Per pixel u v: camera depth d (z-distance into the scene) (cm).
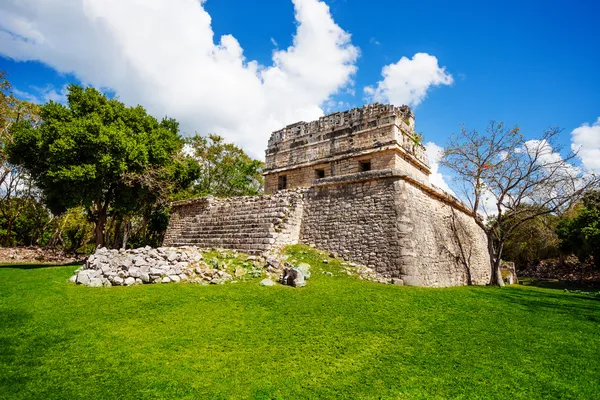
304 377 482
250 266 1116
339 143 1808
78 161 1477
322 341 606
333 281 1052
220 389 445
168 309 746
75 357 525
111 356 530
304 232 1462
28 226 3291
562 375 507
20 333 609
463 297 1018
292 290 914
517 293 1224
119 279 955
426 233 1397
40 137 1438
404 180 1323
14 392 425
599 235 2219
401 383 468
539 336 686
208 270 1038
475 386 464
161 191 2042
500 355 573
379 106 1742
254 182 3522
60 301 793
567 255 3053
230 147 3347
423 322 734
